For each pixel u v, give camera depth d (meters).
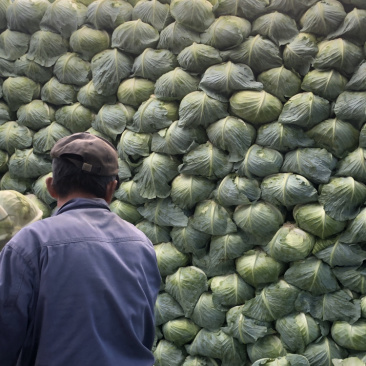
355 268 3.21
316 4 3.39
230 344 3.51
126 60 3.97
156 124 3.75
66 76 4.14
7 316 1.30
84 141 1.58
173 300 3.79
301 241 3.28
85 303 1.35
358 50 3.28
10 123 4.34
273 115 3.43
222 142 3.49
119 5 4.01
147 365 1.48
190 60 3.64
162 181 3.73
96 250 1.43
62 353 1.32
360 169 3.17
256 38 3.51
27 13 4.20
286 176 3.34
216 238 3.60
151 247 1.64
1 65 4.29
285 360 3.25
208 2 3.72
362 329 3.13
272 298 3.36
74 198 1.57
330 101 3.37
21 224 1.87
